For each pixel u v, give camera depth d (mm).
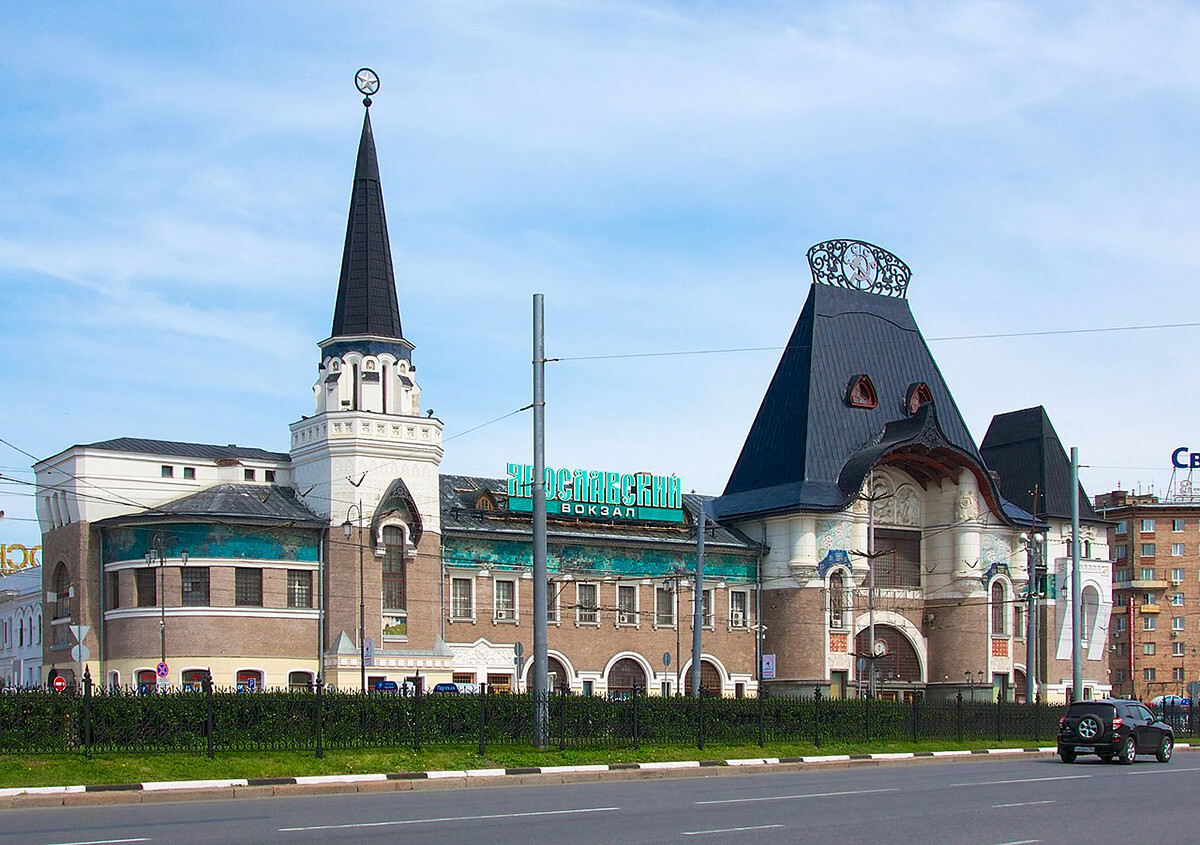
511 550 86812
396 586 79250
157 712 41500
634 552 92375
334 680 75438
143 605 74750
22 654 96812
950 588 101000
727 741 54406
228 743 42406
